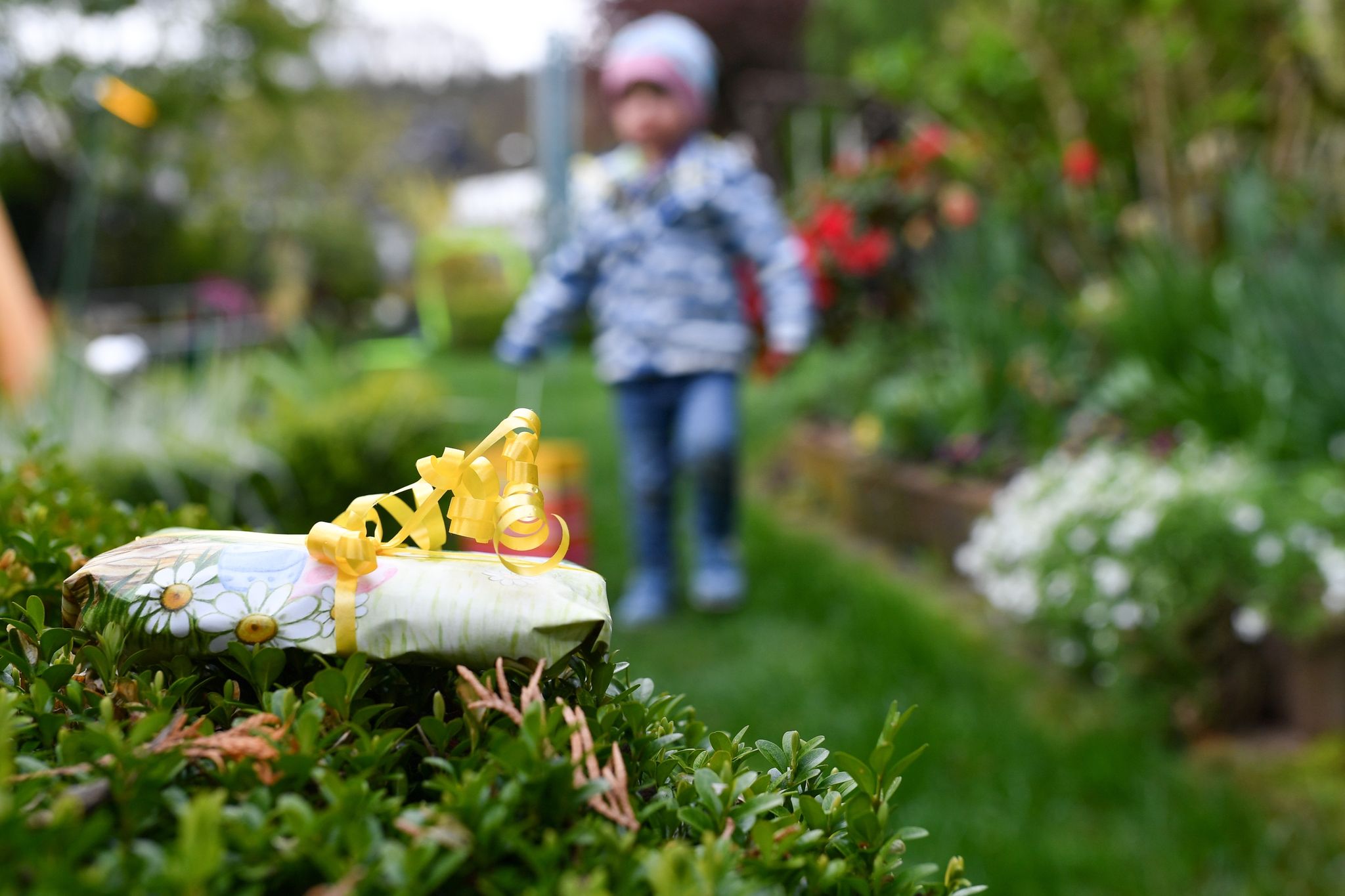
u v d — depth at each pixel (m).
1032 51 4.36
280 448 2.88
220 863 0.40
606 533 4.19
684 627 3.21
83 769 0.47
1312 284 3.09
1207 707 2.34
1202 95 4.24
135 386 3.15
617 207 3.43
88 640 0.62
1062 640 2.64
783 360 3.37
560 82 10.99
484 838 0.45
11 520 0.92
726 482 3.30
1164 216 4.18
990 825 1.99
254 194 13.88
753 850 0.50
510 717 0.52
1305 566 2.32
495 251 14.58
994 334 4.04
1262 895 1.77
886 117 9.70
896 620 3.01
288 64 13.28
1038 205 4.40
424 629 0.58
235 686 0.59
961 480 3.77
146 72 11.96
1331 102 4.02
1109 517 2.60
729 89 14.28
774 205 3.42
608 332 3.41
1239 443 2.94
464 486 0.63
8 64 11.41
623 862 0.45
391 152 16.45
